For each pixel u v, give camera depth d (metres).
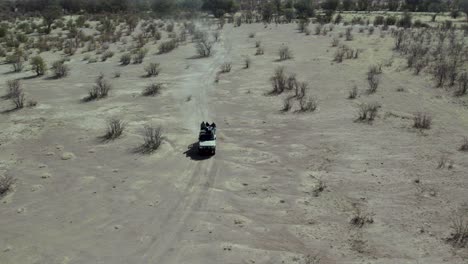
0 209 15.10
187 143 20.75
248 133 21.91
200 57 43.59
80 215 14.56
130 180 17.02
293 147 19.88
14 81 32.03
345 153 18.98
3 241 13.20
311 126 22.66
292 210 14.48
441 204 14.51
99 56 45.75
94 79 35.03
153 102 27.92
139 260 12.10
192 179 16.97
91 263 12.02
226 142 20.78
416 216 13.83
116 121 22.88
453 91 28.22
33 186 16.66
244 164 18.22
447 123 22.41
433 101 26.38
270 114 24.88
